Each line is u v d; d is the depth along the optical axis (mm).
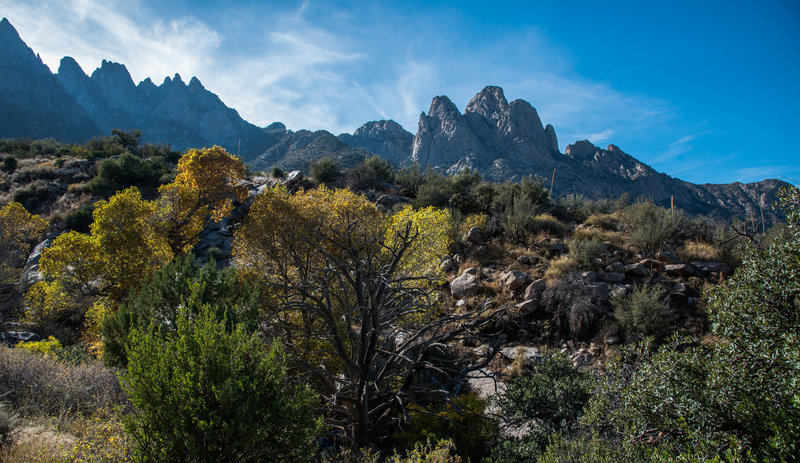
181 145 193625
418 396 9438
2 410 5094
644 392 4477
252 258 11367
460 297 14055
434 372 10680
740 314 4133
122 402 6316
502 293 13734
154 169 37625
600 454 4699
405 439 8328
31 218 26125
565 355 10078
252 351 4727
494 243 17562
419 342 8750
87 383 6984
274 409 4320
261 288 10281
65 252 16125
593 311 11586
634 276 12828
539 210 21328
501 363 11203
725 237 13438
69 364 8305
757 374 3766
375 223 10625
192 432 3973
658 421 4348
